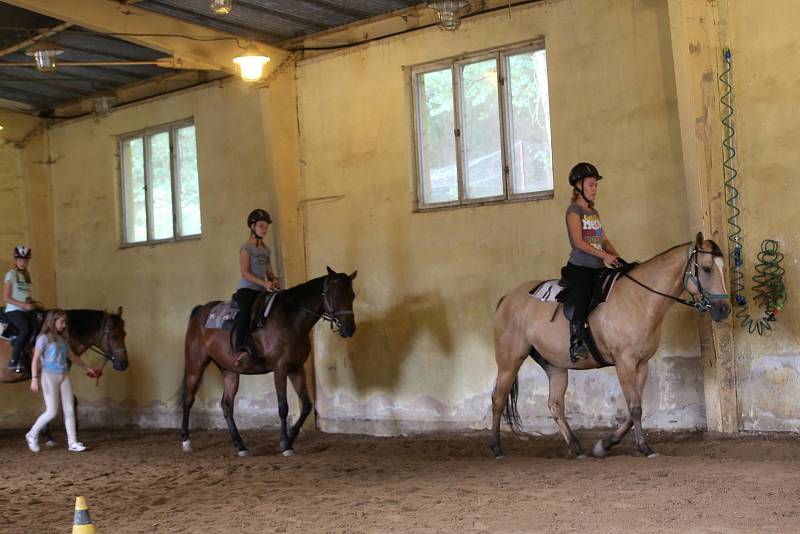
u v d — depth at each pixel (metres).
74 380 15.05
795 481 6.24
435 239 10.74
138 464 9.80
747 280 8.69
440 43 10.67
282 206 11.77
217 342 10.29
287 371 9.98
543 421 9.85
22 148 15.24
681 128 8.68
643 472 6.88
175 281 13.62
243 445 10.23
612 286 7.75
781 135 8.52
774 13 8.55
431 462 8.68
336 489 7.30
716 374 8.66
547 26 9.87
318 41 11.83
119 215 14.55
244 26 11.38
